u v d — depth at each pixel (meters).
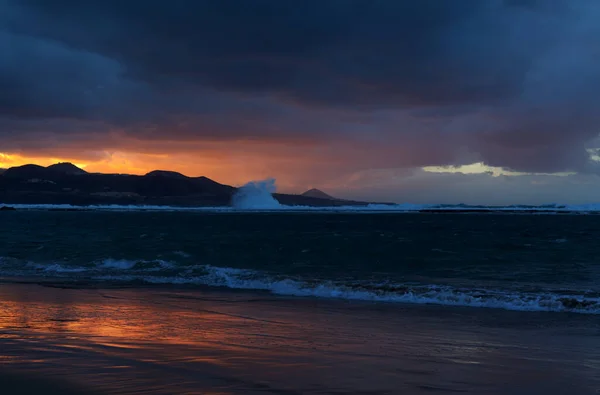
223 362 7.32
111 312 12.52
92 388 5.90
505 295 15.95
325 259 28.92
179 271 22.44
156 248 34.16
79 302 14.27
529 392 6.23
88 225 76.56
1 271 22.97
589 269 24.34
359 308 14.11
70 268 23.81
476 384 6.50
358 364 7.42
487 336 10.22
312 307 14.19
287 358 7.71
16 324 10.58
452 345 9.18
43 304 13.78
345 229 67.50
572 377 6.92
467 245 38.56
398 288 17.47
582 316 12.95
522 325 11.62
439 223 94.12
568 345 9.39
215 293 16.98
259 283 19.20
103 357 7.46
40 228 66.06
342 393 5.92
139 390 5.85
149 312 12.67
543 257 29.98
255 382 6.30
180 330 10.20
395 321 12.00
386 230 64.94
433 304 15.01
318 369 7.04
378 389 6.13
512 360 7.98
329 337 9.77
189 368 6.91
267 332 10.21
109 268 23.80
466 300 15.33
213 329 10.41
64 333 9.52
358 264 26.69
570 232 60.97
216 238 45.56
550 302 14.62
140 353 7.80
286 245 37.38
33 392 5.73
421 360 7.81
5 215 152.38
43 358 7.36
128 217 128.00
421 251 33.47
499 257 29.91
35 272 22.66
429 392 6.09
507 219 123.19
